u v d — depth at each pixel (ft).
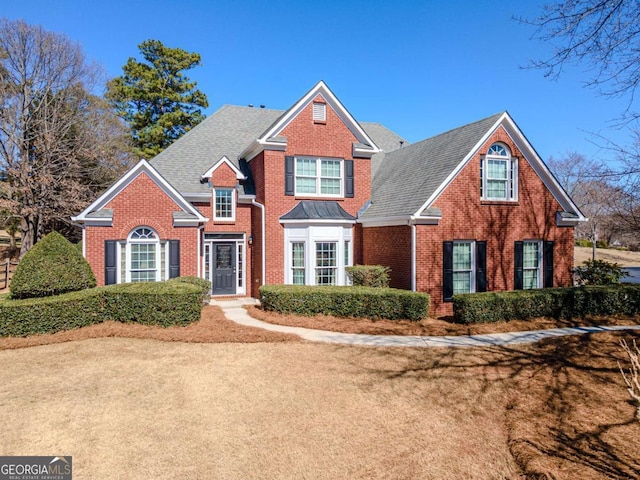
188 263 52.60
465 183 50.98
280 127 57.82
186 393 24.76
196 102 135.95
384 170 70.38
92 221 48.78
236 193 62.08
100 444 19.08
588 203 104.99
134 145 126.41
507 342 35.45
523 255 54.65
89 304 38.47
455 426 21.21
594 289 46.19
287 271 57.21
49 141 91.56
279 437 19.92
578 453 18.69
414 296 42.24
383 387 25.90
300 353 32.22
